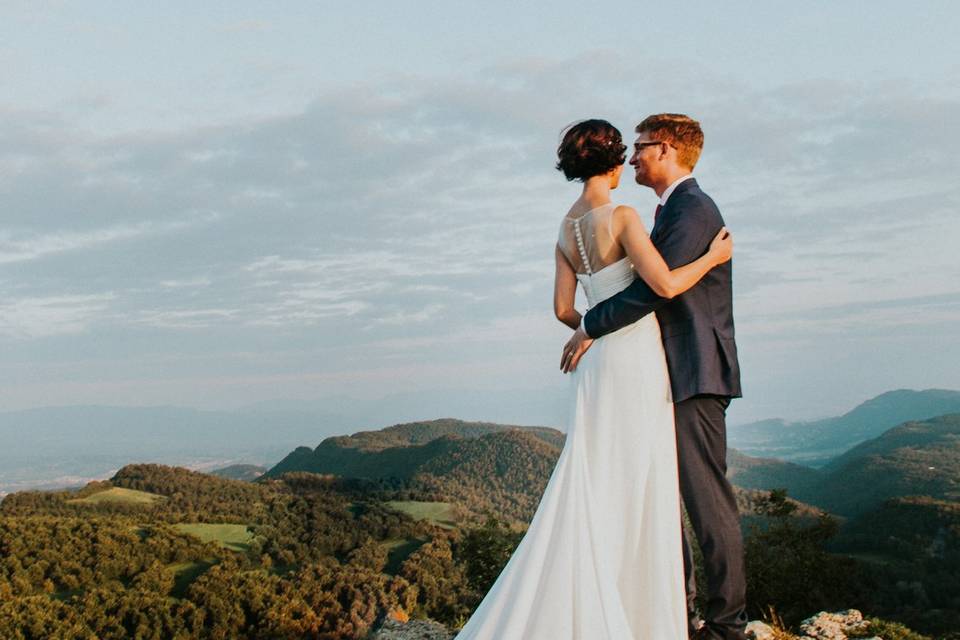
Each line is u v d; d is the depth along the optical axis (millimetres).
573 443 3275
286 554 81500
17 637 55906
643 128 3400
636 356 3219
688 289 3209
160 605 60344
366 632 5797
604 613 3025
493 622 3119
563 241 3469
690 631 3518
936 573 57375
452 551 78812
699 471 3201
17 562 71125
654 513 3172
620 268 3225
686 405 3211
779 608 17469
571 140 3301
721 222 3252
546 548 3172
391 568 77375
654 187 3439
